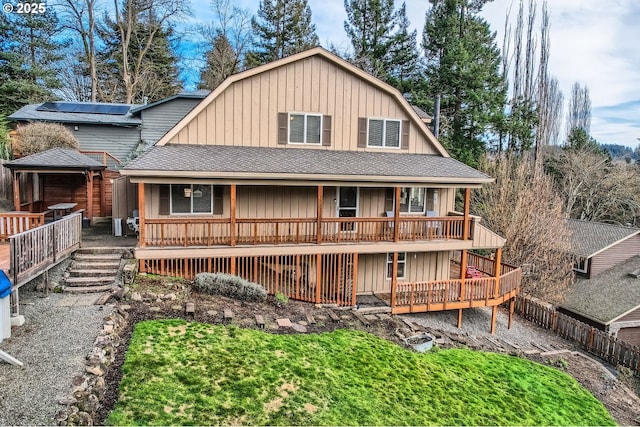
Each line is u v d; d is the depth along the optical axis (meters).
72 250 12.34
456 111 30.72
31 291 10.56
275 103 14.59
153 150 13.02
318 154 14.74
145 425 6.35
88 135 23.05
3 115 25.72
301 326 11.40
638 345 20.95
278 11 35.06
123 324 9.40
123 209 15.60
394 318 13.92
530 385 11.35
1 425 5.63
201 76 38.88
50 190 19.28
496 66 30.92
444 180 14.64
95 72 31.97
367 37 33.28
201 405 7.04
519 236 23.38
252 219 13.12
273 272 14.02
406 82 31.72
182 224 13.51
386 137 16.09
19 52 33.12
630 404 12.38
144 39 35.28
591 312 20.67
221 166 12.46
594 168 34.34
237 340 9.55
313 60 14.86
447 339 13.45
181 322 9.90
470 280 15.73
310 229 15.05
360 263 16.25
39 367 7.11
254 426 6.79
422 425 8.06
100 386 6.89
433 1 32.34
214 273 12.74
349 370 9.41
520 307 20.62
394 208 15.58
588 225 27.52
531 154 33.62
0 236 12.04
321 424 7.21
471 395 9.84
